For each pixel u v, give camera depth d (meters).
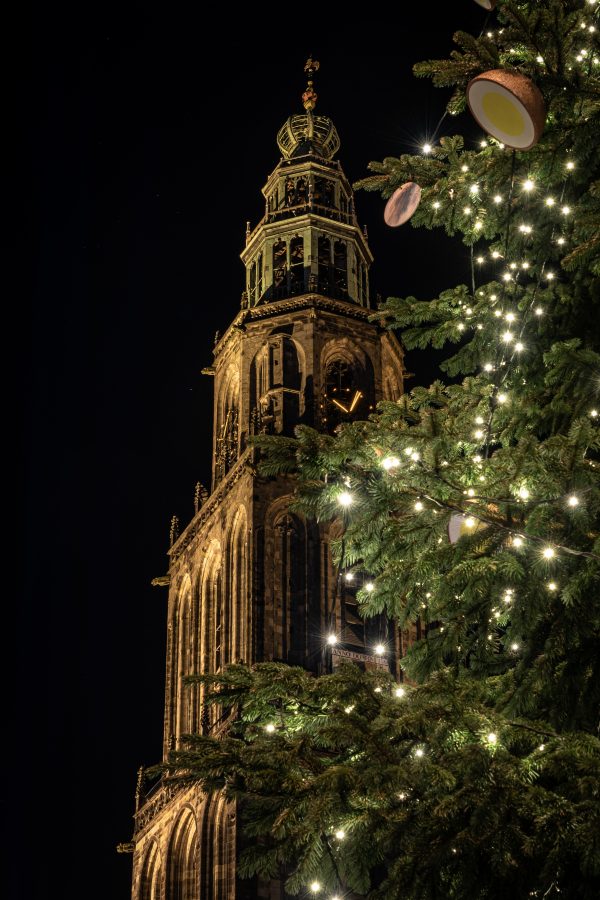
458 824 13.46
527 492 15.34
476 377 19.39
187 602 67.88
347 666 15.05
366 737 13.83
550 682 15.05
